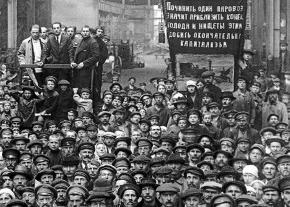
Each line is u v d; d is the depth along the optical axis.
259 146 21.22
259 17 51.81
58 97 27.67
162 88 27.70
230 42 29.61
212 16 29.56
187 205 17.28
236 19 29.52
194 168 18.94
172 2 29.69
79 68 29.44
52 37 29.89
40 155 20.97
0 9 50.66
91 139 23.64
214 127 24.41
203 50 29.73
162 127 24.81
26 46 30.17
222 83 29.88
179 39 29.77
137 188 17.66
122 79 50.59
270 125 25.48
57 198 18.36
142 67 63.31
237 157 20.89
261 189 18.58
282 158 19.66
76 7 54.50
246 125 24.17
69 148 22.34
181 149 21.42
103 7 84.88
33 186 19.73
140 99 27.81
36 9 53.66
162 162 20.16
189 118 23.97
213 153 20.81
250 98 26.78
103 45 30.39
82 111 27.69
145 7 99.00
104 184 17.91
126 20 95.38
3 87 32.81
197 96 27.36
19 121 25.58
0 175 20.19
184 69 29.94
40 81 29.86
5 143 23.73
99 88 30.38
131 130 25.22
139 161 20.19
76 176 19.39
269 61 46.41
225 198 16.56
